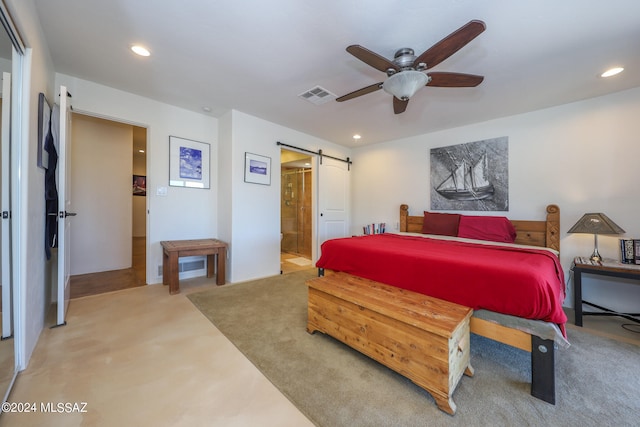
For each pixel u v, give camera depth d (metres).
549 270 1.71
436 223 3.63
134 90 2.86
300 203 5.88
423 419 1.26
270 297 2.89
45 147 2.04
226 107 3.29
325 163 4.61
